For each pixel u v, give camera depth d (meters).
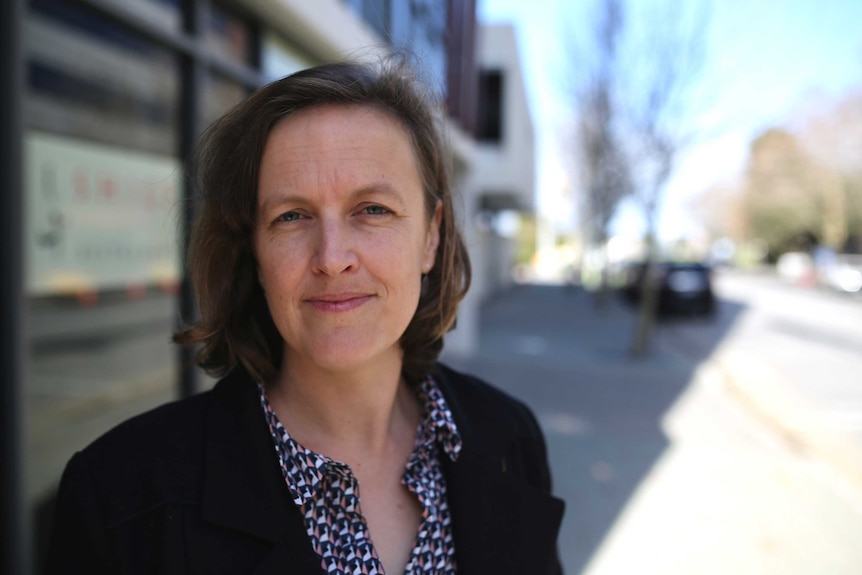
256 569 0.94
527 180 17.17
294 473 1.02
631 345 11.44
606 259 18.86
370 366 1.12
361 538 1.04
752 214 53.72
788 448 5.43
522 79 14.30
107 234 3.12
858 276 24.97
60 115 2.83
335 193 0.99
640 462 4.96
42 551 2.76
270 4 4.01
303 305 1.03
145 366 3.39
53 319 2.82
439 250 1.28
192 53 3.48
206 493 0.96
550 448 5.27
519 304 19.70
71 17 2.87
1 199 2.37
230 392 1.11
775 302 21.88
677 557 3.46
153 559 0.94
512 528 1.19
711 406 6.89
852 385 8.37
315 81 1.00
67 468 0.99
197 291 1.12
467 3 9.25
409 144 1.09
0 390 2.41
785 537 3.70
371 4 5.93
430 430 1.20
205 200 1.10
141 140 3.31
